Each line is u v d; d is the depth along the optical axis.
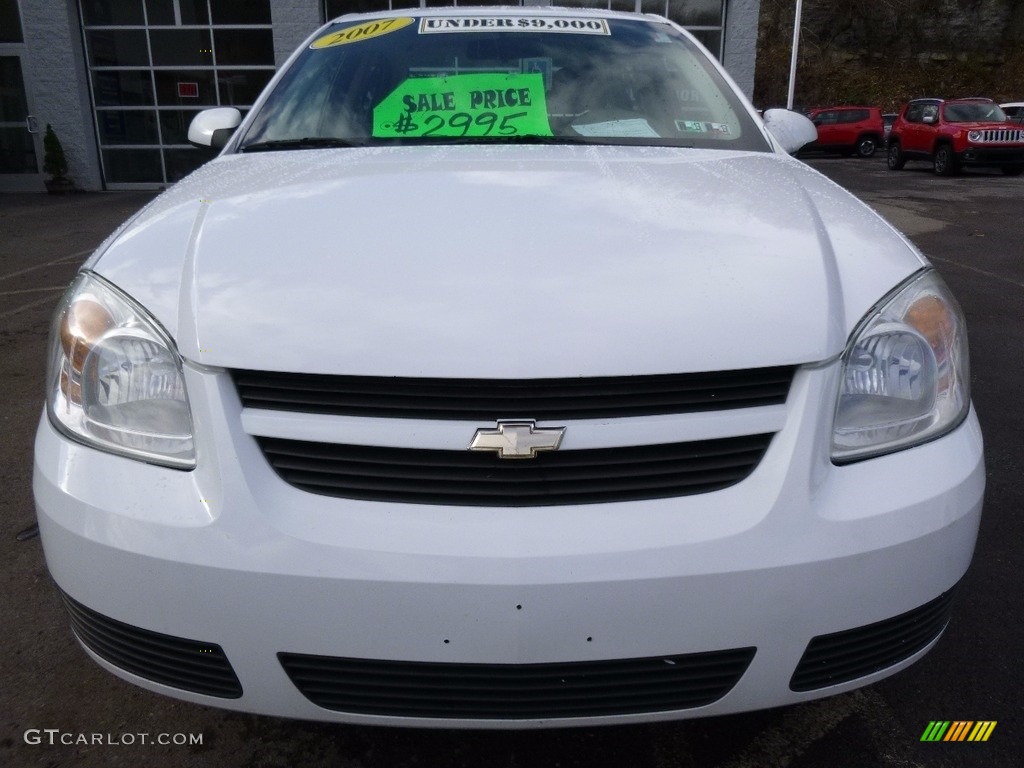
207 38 12.99
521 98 2.43
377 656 1.36
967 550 1.52
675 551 1.33
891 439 1.48
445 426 1.35
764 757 1.83
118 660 1.50
